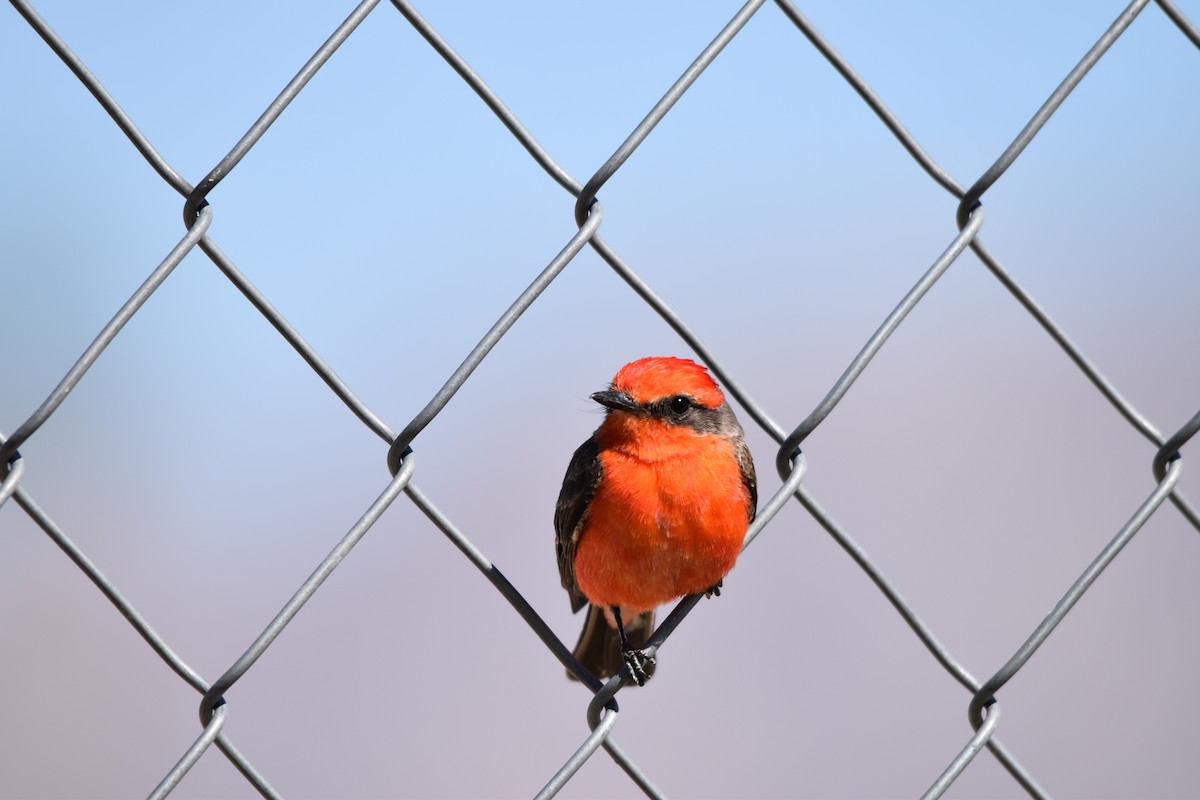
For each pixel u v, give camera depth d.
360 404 6.70
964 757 8.07
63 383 5.99
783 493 7.77
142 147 6.31
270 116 6.50
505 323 6.96
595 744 7.31
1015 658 8.16
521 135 7.05
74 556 6.04
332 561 6.57
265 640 6.36
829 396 7.78
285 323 6.53
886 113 7.97
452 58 6.88
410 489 6.80
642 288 7.36
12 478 5.90
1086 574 8.43
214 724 6.30
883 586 7.91
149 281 6.25
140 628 6.15
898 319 7.94
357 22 6.62
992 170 8.16
